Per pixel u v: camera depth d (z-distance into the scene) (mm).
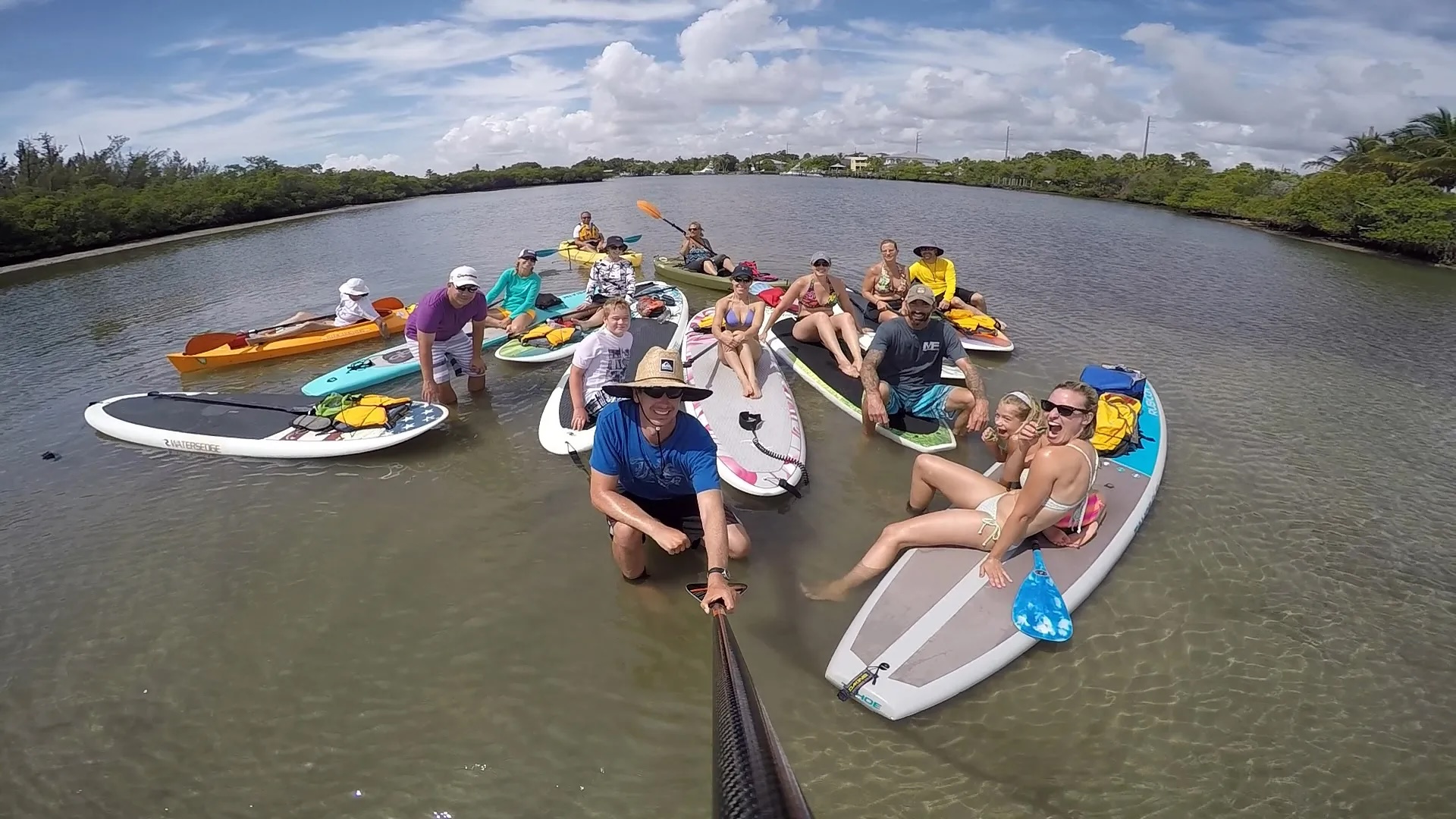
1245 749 3248
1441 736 3340
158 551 4684
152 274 16047
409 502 5176
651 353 3469
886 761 3141
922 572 4062
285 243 20938
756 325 6383
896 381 6004
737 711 1830
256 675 3658
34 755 3230
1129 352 8789
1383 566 4574
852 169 70750
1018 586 3947
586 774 3094
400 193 43531
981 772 3102
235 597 4234
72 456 6023
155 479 5582
